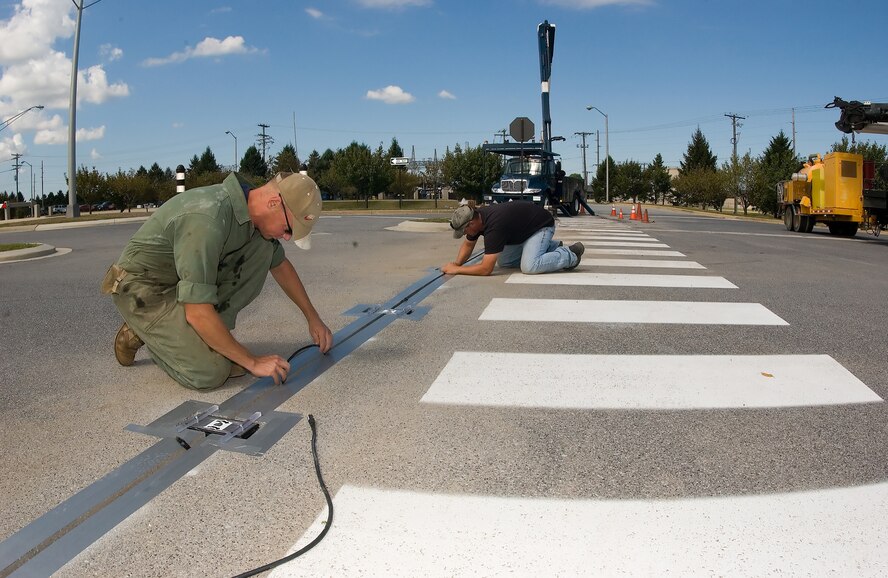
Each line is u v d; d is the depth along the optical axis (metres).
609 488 2.33
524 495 2.27
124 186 41.41
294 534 2.02
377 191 45.81
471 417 2.98
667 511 2.17
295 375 3.54
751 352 4.06
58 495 2.26
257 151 76.38
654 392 3.32
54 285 7.15
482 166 43.16
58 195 91.31
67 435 2.78
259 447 2.62
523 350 4.09
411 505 2.20
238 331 4.67
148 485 2.31
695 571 1.85
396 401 3.17
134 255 3.05
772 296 5.99
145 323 3.14
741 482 2.38
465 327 4.70
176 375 3.25
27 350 4.23
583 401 3.19
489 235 6.84
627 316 5.07
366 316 5.07
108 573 1.83
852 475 2.44
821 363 3.83
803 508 2.20
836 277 7.29
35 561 1.88
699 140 74.00
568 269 7.54
